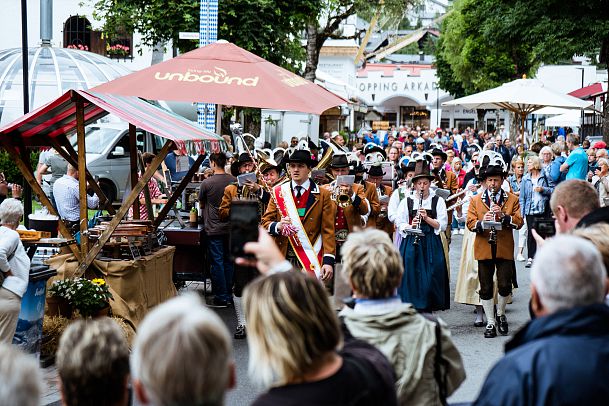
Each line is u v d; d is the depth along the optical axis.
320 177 12.16
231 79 10.62
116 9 22.78
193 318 2.94
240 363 9.31
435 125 85.12
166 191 15.26
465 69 58.69
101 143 23.33
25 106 12.99
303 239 9.08
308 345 3.48
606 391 3.49
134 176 11.72
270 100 10.36
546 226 6.02
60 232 9.99
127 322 9.82
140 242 10.17
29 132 10.52
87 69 25.17
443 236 11.09
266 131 30.58
